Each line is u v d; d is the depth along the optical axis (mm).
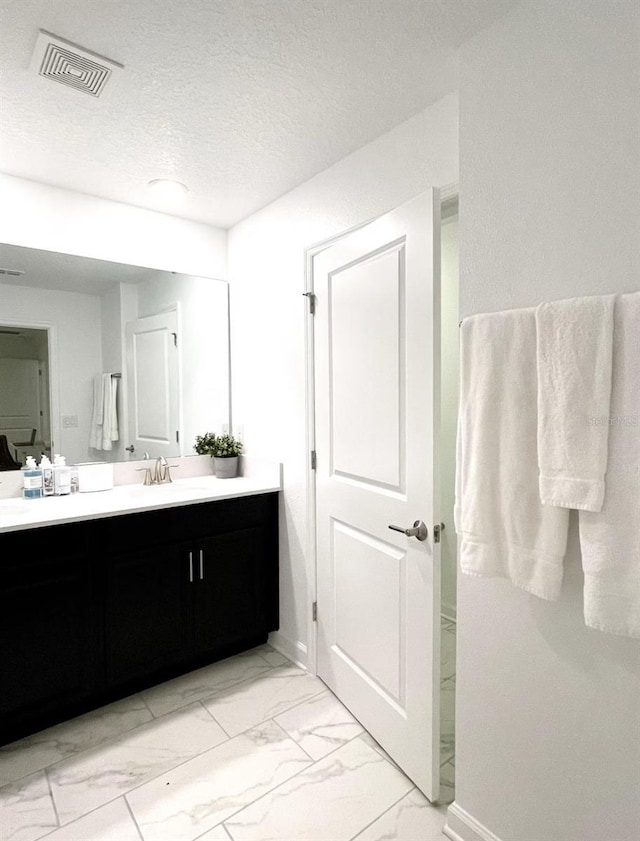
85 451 2385
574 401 1016
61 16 1205
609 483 973
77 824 1435
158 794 1543
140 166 2006
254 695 2064
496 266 1242
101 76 1424
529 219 1168
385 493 1674
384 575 1690
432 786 1487
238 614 2340
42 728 1834
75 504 2049
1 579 1698
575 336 1021
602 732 1057
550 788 1156
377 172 1774
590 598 983
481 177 1273
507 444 1159
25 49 1312
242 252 2645
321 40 1294
